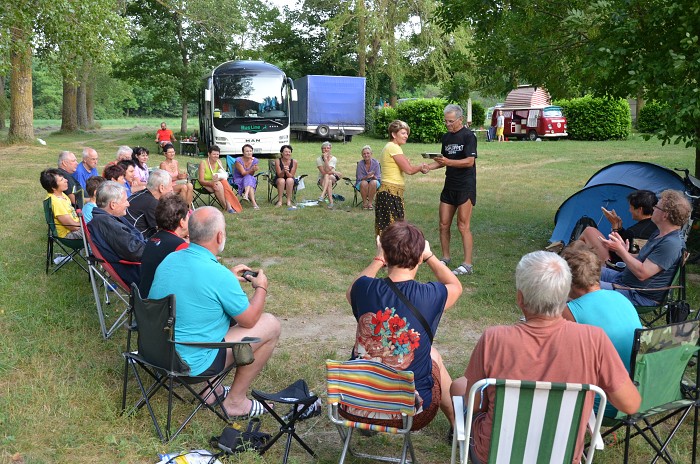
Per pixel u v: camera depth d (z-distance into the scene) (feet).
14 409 13.35
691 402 11.28
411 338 10.91
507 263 27.37
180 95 117.80
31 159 66.74
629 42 25.57
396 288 11.09
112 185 19.20
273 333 13.83
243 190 41.42
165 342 12.18
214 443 12.49
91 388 14.51
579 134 104.12
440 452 12.59
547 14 30.45
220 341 12.99
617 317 11.29
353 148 88.12
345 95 97.55
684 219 16.88
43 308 19.80
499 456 8.96
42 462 11.55
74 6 51.01
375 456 12.22
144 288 14.67
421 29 105.19
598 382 9.26
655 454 12.50
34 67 295.48
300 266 26.35
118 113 323.98
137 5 111.24
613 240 17.31
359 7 104.99
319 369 16.47
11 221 33.91
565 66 32.22
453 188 25.62
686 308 17.04
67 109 133.69
